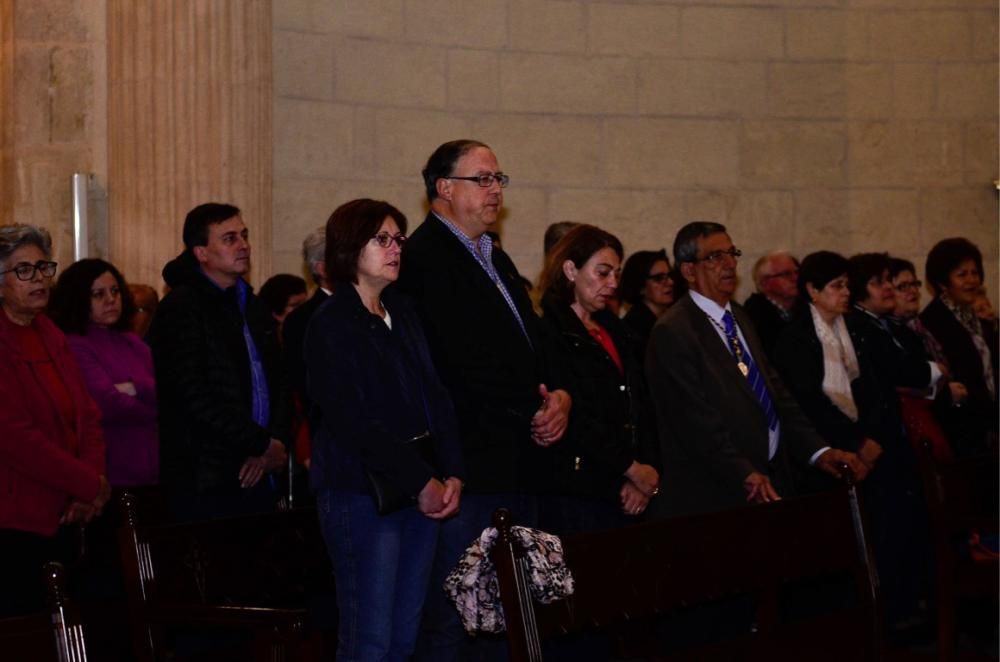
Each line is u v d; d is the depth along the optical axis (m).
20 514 4.23
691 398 5.04
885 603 6.02
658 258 6.31
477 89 8.10
